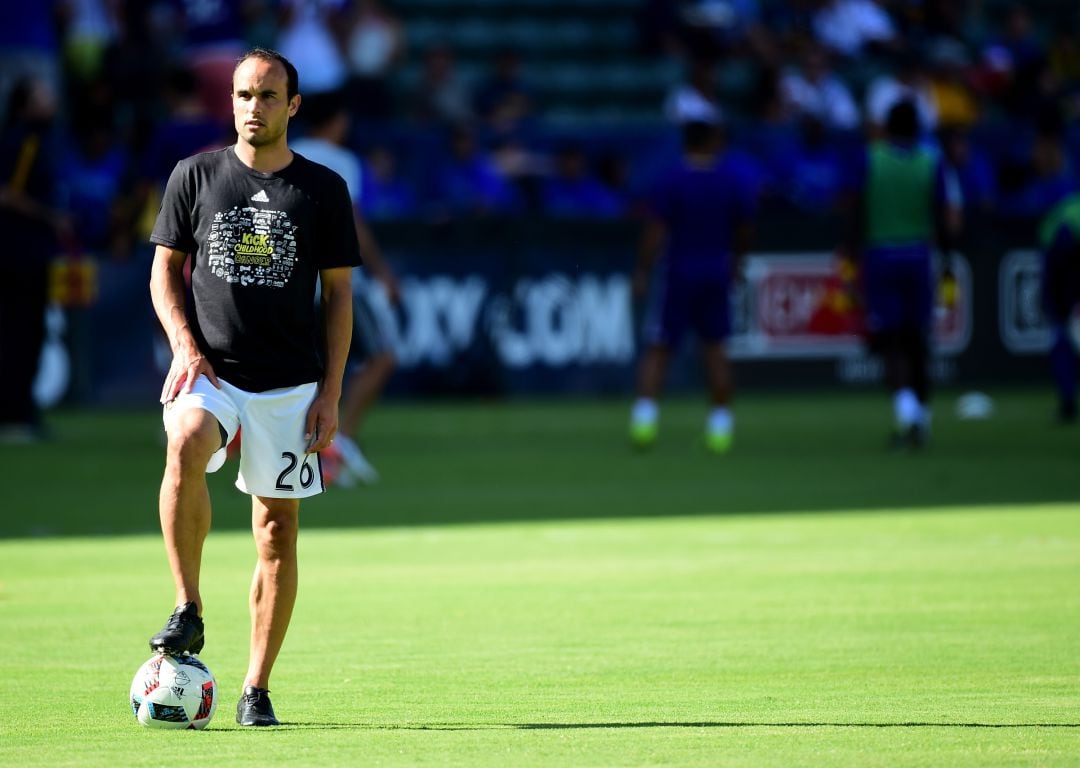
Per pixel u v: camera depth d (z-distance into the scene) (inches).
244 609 1073.5
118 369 2699.3
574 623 1024.9
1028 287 3139.8
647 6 3939.5
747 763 677.9
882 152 2140.7
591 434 2407.7
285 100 761.0
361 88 3380.9
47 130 2338.8
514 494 1744.6
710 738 723.4
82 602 1101.1
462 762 679.1
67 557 1314.0
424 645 954.7
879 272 2151.8
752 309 3009.4
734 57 3907.5
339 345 773.3
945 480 1852.9
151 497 1711.4
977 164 3277.6
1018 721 757.9
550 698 811.4
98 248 2773.1
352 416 1846.7
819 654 924.6
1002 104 3838.6
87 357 2684.5
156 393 2716.5
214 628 1007.6
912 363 2181.3
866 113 3602.4
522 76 3789.4
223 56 2807.6
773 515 1569.9
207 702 733.9
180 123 2111.2
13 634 986.1
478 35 3951.8
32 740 719.7
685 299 2164.1
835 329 3056.1
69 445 2230.6
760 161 3304.6
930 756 689.6
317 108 1802.4
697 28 3897.6
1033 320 3149.6
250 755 691.4
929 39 4055.1
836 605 1087.6
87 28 3223.4
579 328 2928.2
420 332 2847.0
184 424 727.1
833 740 719.1
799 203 3203.7
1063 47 4067.4
